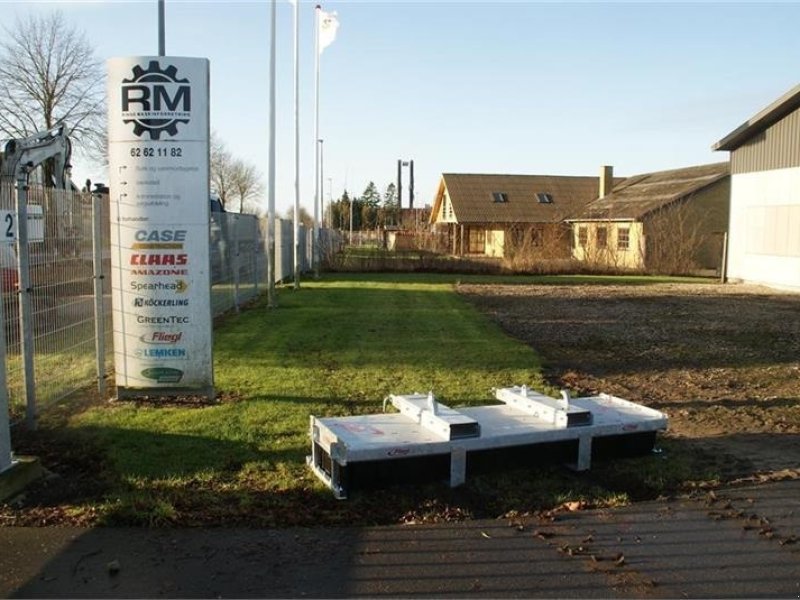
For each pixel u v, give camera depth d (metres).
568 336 13.38
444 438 5.19
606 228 38.91
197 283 7.59
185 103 7.45
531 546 4.25
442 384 8.57
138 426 6.50
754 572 3.96
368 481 5.07
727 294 23.67
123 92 7.40
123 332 7.59
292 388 8.15
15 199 6.45
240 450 5.84
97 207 7.68
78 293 7.52
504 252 36.78
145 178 7.48
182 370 7.62
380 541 4.29
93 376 8.01
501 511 4.80
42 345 6.80
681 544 4.30
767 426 7.09
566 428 5.53
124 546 4.16
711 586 3.80
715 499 5.05
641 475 5.52
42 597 3.59
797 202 24.86
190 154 7.49
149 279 7.55
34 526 4.41
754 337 13.52
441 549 4.19
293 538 4.31
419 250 40.12
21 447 5.88
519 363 10.08
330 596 3.65
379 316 15.50
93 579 3.77
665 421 5.95
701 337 13.46
